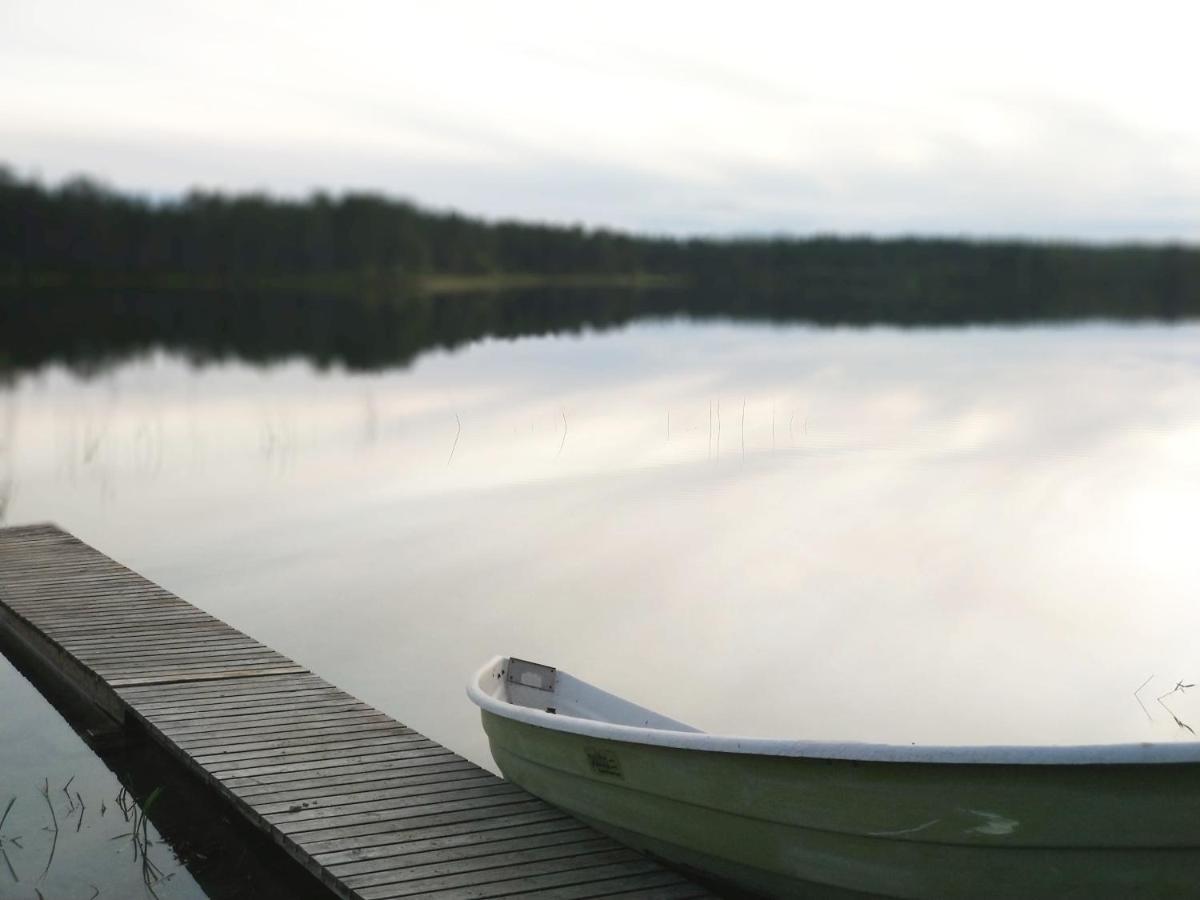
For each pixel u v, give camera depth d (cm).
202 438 1397
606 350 2659
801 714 582
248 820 470
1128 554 874
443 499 1067
